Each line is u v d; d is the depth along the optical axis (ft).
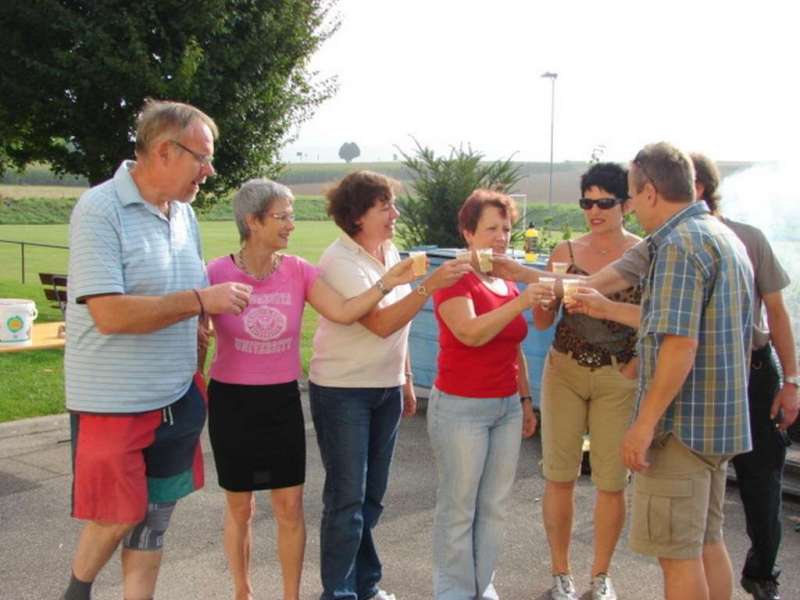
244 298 9.93
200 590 13.55
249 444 11.57
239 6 33.19
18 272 71.10
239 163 35.09
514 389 12.24
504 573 14.28
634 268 11.86
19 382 26.50
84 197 9.82
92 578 10.36
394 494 18.11
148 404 10.04
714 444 9.79
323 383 12.01
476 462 11.85
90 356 9.87
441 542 12.17
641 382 10.09
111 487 9.99
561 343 13.03
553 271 12.44
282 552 12.09
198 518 16.57
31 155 36.68
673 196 9.89
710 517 10.73
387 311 11.46
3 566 14.35
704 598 10.12
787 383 12.21
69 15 29.89
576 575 14.20
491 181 33.94
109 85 30.30
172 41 32.01
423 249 25.85
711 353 9.69
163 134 9.74
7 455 20.38
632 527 10.39
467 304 11.47
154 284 9.97
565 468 13.12
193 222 11.00
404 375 13.50
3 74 30.94
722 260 9.61
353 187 11.89
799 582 13.92
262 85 33.53
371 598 12.97
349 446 11.94
